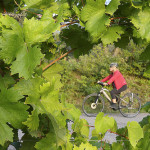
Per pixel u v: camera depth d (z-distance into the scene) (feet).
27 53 1.92
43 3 2.42
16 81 2.27
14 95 1.98
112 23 2.72
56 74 2.94
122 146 3.41
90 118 20.24
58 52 3.20
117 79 20.72
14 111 1.98
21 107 1.98
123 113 21.91
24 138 2.47
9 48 1.88
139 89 29.50
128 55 31.01
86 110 22.54
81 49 3.16
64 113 2.76
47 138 2.35
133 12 2.59
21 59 1.90
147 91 29.25
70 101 26.20
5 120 1.98
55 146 2.37
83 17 2.53
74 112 3.13
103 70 29.40
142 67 30.68
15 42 1.91
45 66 2.92
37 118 2.00
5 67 2.22
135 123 3.18
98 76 29.76
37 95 2.11
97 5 2.48
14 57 1.89
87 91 26.89
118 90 20.89
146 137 3.34
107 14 2.53
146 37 2.52
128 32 2.84
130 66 31.40
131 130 3.15
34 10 2.65
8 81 2.18
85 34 3.00
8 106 1.99
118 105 21.86
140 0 2.56
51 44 3.02
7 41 1.88
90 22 2.50
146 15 2.55
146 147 3.30
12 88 1.99
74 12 2.68
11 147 2.93
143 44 3.06
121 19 2.74
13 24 1.95
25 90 2.11
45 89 2.10
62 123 2.30
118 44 3.10
